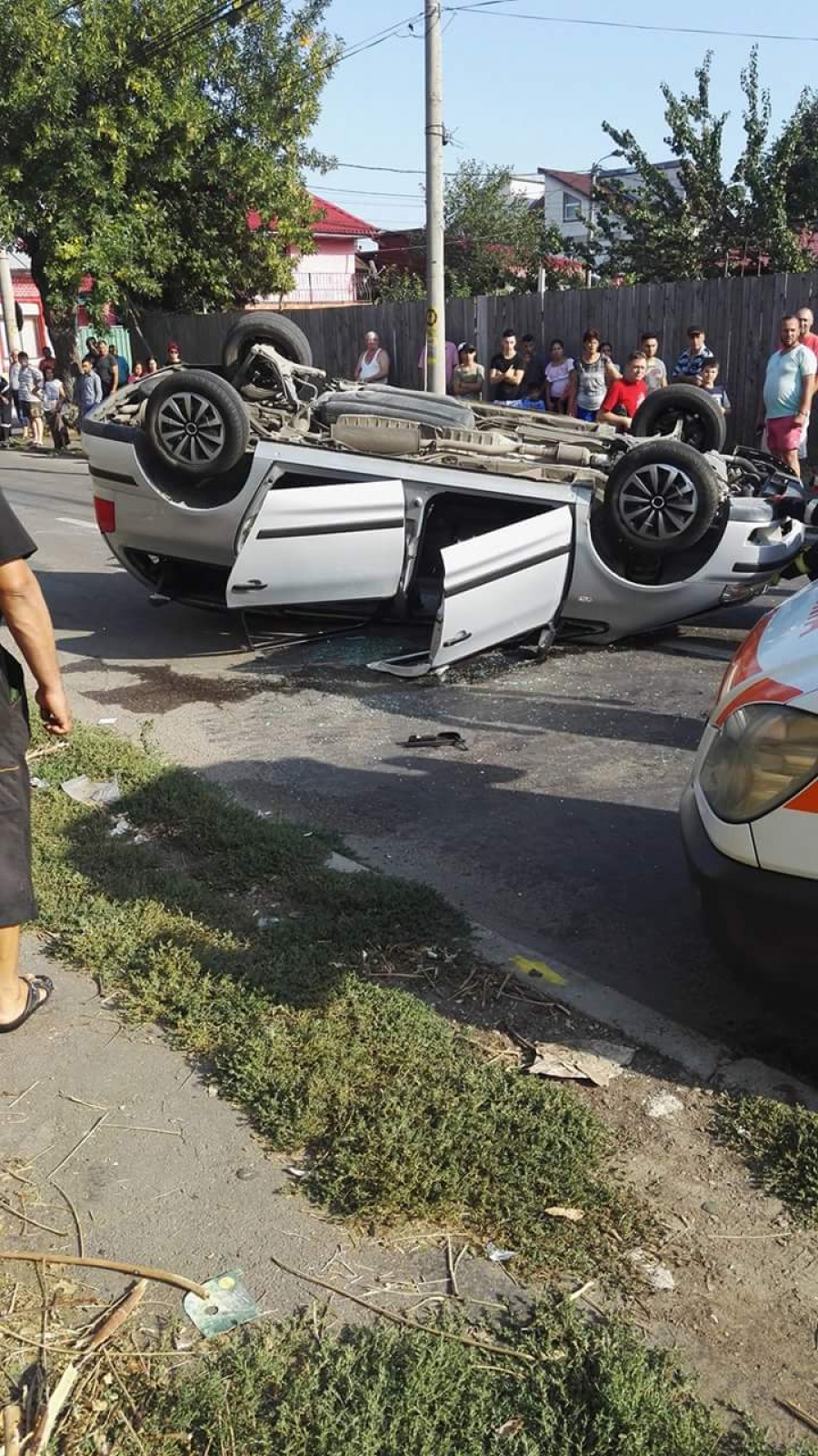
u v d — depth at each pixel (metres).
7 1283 2.50
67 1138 2.96
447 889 4.34
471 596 6.64
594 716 6.23
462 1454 2.09
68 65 18.94
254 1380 2.24
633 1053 3.29
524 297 15.74
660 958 3.83
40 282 21.03
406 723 6.16
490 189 38.47
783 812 2.84
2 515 3.00
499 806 5.09
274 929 3.89
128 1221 2.68
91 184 19.53
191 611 8.53
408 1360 2.27
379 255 44.28
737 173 24.23
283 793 5.25
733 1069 3.21
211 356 22.02
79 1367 2.29
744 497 7.48
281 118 22.12
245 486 7.14
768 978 2.97
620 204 26.38
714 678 6.84
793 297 12.90
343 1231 2.65
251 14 21.23
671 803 5.11
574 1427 2.15
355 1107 2.99
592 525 7.05
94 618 8.36
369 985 3.55
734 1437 2.15
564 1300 2.45
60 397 20.80
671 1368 2.28
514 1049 3.30
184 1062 3.27
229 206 22.34
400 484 7.04
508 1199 2.71
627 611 7.19
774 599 8.70
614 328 14.76
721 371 13.76
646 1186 2.79
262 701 6.56
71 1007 3.53
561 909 4.17
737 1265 2.56
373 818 4.97
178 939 3.80
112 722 6.21
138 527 7.50
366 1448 2.09
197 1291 2.46
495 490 7.04
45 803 4.91
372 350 15.97
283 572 7.02
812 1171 2.80
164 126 20.17
